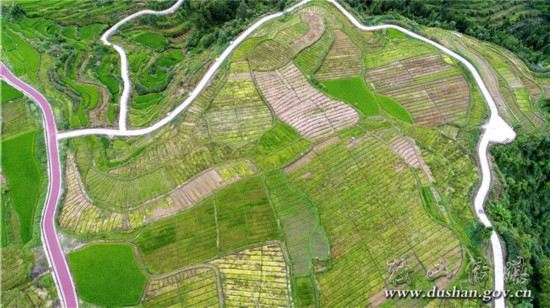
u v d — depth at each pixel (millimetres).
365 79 78812
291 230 55031
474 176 61656
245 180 60844
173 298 48844
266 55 81375
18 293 49531
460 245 53500
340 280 50500
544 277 51812
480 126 69500
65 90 79125
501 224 55250
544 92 79562
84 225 56281
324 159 63562
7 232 56094
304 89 75250
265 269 51188
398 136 67125
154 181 61781
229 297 49000
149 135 70000
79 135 69875
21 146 67625
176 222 55969
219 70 78688
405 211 57000
